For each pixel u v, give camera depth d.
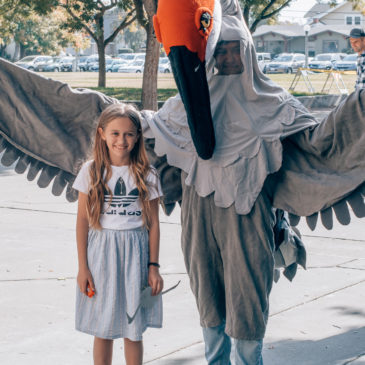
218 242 3.41
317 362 4.05
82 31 31.28
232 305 3.35
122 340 4.33
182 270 5.88
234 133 3.39
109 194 3.28
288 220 3.88
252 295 3.33
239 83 3.43
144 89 20.09
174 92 25.81
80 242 3.32
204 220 3.42
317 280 5.64
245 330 3.33
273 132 3.41
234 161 3.34
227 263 3.38
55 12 36.19
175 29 3.11
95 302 3.27
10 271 5.72
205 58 3.24
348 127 3.31
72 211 8.14
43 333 4.42
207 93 3.25
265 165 3.36
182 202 3.55
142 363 3.64
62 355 4.09
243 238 3.35
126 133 3.23
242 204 3.33
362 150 3.32
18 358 4.03
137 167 3.30
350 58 49.19
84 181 3.31
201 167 3.42
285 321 4.71
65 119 4.09
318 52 78.81
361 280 5.64
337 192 3.37
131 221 3.30
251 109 3.43
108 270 3.26
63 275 5.65
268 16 27.62
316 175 3.44
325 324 4.66
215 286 3.47
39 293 5.19
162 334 4.44
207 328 3.52
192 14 3.10
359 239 7.02
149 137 3.63
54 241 6.76
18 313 4.76
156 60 19.97
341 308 4.98
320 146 3.40
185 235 3.51
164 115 3.63
